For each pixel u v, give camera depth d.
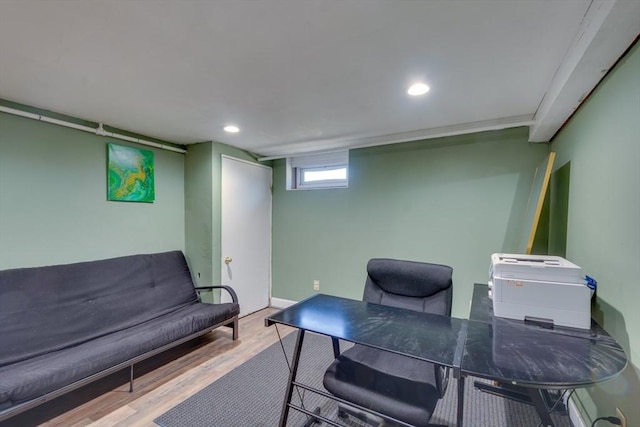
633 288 1.19
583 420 1.64
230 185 3.43
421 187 3.02
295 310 1.73
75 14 1.19
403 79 1.76
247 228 3.66
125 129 2.79
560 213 2.21
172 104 2.16
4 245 2.12
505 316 1.53
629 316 1.22
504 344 1.25
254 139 3.15
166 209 3.25
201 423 1.77
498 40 1.36
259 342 2.91
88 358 1.83
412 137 2.87
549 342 1.27
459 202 2.85
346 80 1.78
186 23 1.25
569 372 1.03
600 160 1.51
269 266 4.00
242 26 1.27
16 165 2.17
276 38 1.36
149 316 2.66
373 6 1.14
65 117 2.40
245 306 3.64
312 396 2.05
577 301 1.40
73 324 2.22
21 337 1.97
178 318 2.56
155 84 1.84
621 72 1.30
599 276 1.51
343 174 3.65
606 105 1.45
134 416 1.83
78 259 2.52
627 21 1.07
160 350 2.22
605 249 1.44
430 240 2.98
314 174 3.87
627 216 1.25
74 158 2.49
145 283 2.80
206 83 1.82
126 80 1.79
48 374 1.65
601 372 1.03
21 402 1.54
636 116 1.18
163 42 1.39
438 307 1.89
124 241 2.86
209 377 2.27
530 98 2.00
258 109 2.27
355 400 1.41
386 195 3.20
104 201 2.70
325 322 1.55
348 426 1.76
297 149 3.55
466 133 2.72
